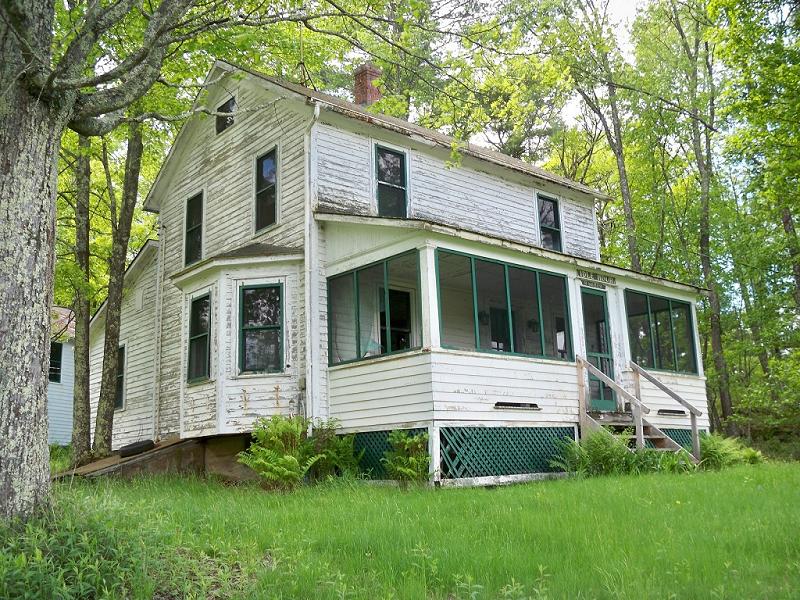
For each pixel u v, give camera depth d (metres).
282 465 11.48
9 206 6.36
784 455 23.28
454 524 7.24
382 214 15.66
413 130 17.05
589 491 9.56
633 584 4.81
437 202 16.83
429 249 12.35
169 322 18.48
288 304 14.09
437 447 11.67
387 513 7.92
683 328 18.30
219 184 17.55
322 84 19.55
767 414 25.19
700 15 25.36
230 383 13.88
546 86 12.34
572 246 20.41
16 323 6.22
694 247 28.03
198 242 18.03
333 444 12.70
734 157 20.94
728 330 28.39
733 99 20.31
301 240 14.51
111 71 7.11
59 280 17.11
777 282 26.72
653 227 28.72
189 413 14.58
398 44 10.43
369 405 12.86
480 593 4.84
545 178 19.36
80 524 5.75
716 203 27.03
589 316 15.77
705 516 7.36
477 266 14.37
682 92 25.78
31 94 6.64
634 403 13.73
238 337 14.04
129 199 17.84
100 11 7.39
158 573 5.33
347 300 14.20
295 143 15.16
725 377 25.53
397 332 15.58
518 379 13.42
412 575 5.34
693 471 12.98
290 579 5.30
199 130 18.59
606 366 15.77
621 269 16.14
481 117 11.12
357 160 15.40
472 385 12.51
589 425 14.27
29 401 6.20
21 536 5.42
